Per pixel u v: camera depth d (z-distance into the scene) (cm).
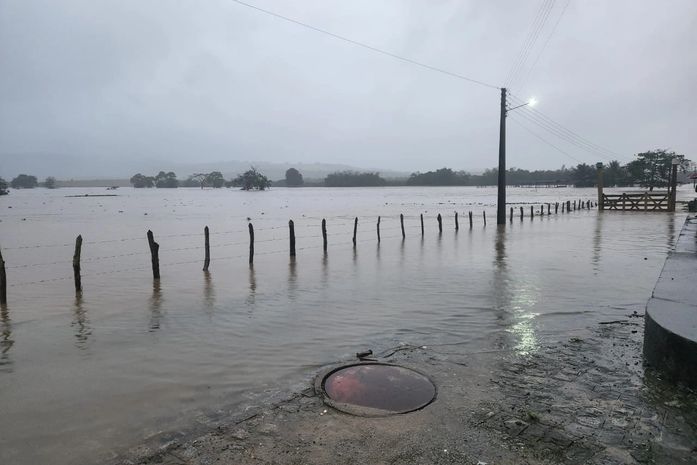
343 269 1630
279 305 1105
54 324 971
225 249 2264
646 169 13500
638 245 2130
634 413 502
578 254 1866
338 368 672
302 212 5819
